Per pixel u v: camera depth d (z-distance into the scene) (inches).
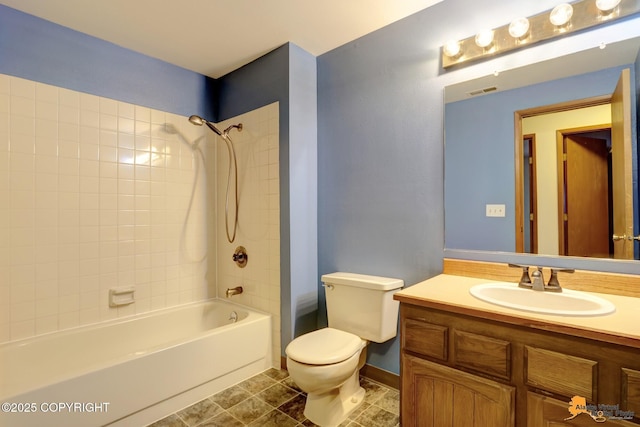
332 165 91.6
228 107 106.9
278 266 90.5
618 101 53.7
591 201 55.8
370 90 83.4
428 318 51.4
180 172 102.5
